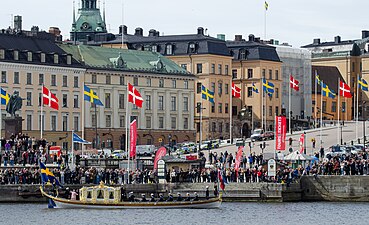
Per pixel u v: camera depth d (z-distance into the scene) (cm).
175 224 19662
